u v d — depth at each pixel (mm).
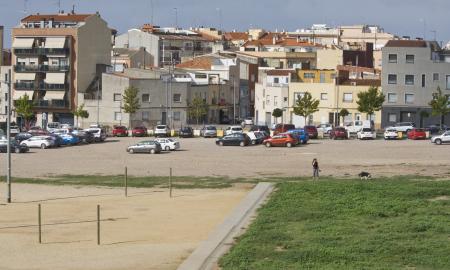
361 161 97188
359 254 42719
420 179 77000
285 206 58500
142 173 86938
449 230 49188
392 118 159625
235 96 195875
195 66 195875
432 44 164625
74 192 72062
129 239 50312
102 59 177250
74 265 43094
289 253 42844
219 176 83062
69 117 171625
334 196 62156
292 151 112312
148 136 148000
